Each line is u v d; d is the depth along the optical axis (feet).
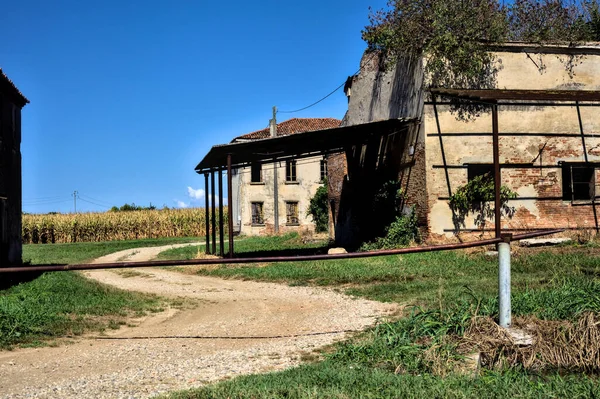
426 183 61.00
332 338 28.60
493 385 19.15
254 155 70.23
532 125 62.90
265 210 139.54
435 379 19.77
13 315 32.48
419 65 62.59
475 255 55.57
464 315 25.72
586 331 23.22
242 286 52.01
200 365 24.27
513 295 31.01
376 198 71.67
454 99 61.77
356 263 58.03
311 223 139.13
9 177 66.64
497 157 38.60
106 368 24.00
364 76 79.20
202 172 81.92
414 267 51.90
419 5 63.16
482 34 63.41
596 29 92.12
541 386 19.38
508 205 61.93
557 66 64.08
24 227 155.12
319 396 17.83
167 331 32.53
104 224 160.56
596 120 64.34
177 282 57.62
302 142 65.16
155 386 21.09
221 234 73.56
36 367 24.27
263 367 23.59
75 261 84.28
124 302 42.01
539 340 23.49
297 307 39.17
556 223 62.69
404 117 65.36
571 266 45.37
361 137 67.77
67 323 33.40
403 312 32.86
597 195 64.08
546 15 89.45
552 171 63.05
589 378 21.08
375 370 21.13
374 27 67.26
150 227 163.02
